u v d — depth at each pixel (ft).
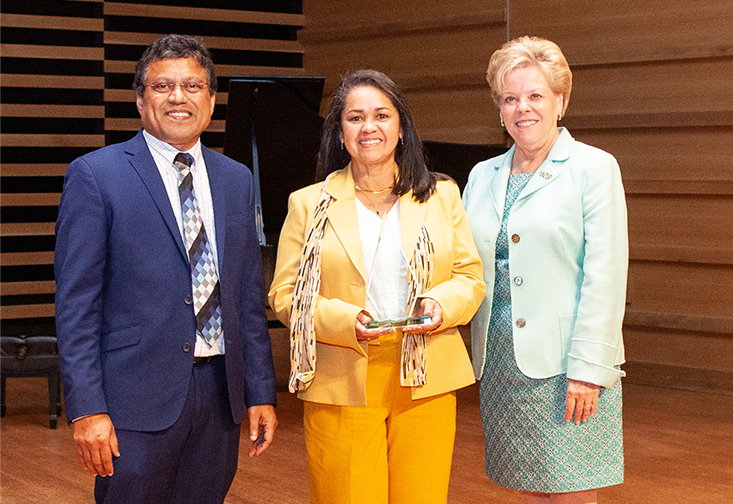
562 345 7.98
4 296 24.47
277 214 16.87
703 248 19.72
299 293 7.38
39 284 24.70
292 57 27.53
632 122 20.38
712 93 19.42
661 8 19.92
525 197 8.13
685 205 20.02
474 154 18.38
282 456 14.29
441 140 24.31
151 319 6.88
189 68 7.07
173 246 6.98
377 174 7.63
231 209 7.39
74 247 6.75
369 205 7.66
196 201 7.23
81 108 25.26
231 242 7.30
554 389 8.00
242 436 15.55
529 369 8.00
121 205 6.87
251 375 7.59
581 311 7.79
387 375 7.36
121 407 6.84
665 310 20.40
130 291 6.88
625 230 7.93
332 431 7.43
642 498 12.37
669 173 20.11
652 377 20.52
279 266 7.80
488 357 8.40
